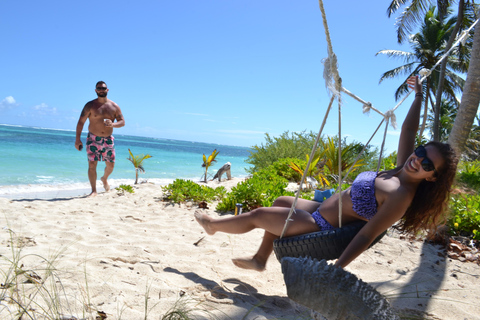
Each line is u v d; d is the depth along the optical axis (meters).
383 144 2.67
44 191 8.76
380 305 1.74
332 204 2.38
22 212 5.17
